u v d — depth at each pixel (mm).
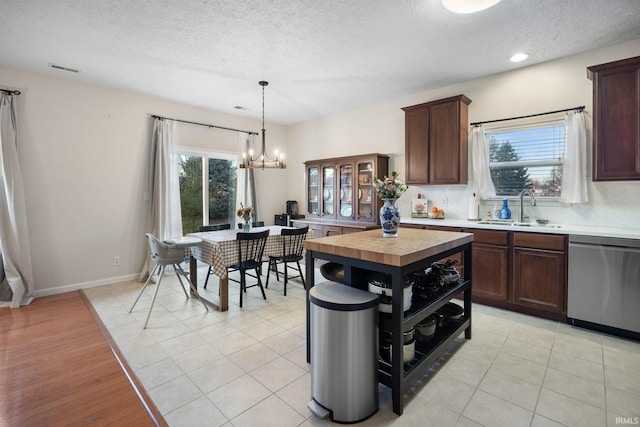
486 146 3740
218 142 5215
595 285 2633
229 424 1610
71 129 3789
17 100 3420
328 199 5188
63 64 3336
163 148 4422
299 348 2406
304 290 3881
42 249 3643
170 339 2555
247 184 5590
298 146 6105
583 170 3076
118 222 4180
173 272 4551
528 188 3488
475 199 3721
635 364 2139
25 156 3502
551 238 2852
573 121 3098
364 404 1641
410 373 1779
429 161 3922
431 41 2857
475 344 2447
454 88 3973
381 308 1898
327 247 1988
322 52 3074
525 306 3039
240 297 3330
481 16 2447
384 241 2115
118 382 1980
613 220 2982
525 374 2035
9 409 1731
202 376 2037
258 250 3512
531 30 2660
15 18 2461
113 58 3197
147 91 4195
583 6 2314
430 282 2215
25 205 3451
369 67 3424
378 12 2395
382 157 4559
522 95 3459
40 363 2205
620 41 2863
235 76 3676
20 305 3299
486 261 3271
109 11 2377
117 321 2916
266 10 2371
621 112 2652
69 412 1706
